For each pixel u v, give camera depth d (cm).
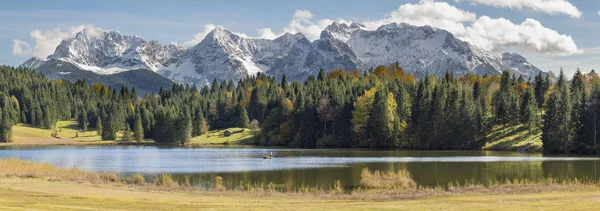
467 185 6197
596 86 14875
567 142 12850
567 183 6234
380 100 16600
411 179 6481
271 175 7700
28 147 19275
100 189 5172
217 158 11638
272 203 4438
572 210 3653
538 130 15050
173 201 4400
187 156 12531
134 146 19662
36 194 4450
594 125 12569
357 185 6519
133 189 5409
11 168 6581
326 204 4344
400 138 16388
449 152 13462
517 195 4903
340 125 17912
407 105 17212
